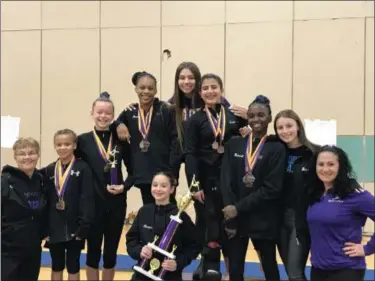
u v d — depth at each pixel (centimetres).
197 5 727
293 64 700
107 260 409
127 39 749
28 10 778
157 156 409
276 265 357
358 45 679
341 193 303
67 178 382
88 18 761
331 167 304
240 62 717
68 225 379
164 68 738
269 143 351
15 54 785
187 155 376
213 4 723
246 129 373
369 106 678
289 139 343
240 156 358
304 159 338
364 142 679
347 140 686
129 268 516
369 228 661
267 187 339
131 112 424
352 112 684
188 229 356
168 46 738
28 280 375
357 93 681
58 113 775
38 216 372
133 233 360
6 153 777
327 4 686
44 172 399
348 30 681
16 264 362
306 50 696
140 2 743
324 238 304
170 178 362
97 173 393
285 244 344
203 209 400
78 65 767
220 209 383
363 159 679
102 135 401
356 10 678
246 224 353
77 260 389
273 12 704
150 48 743
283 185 347
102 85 760
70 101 770
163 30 738
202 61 729
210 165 379
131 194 699
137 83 416
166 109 415
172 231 343
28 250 366
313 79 695
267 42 708
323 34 690
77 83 768
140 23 745
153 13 740
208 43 726
